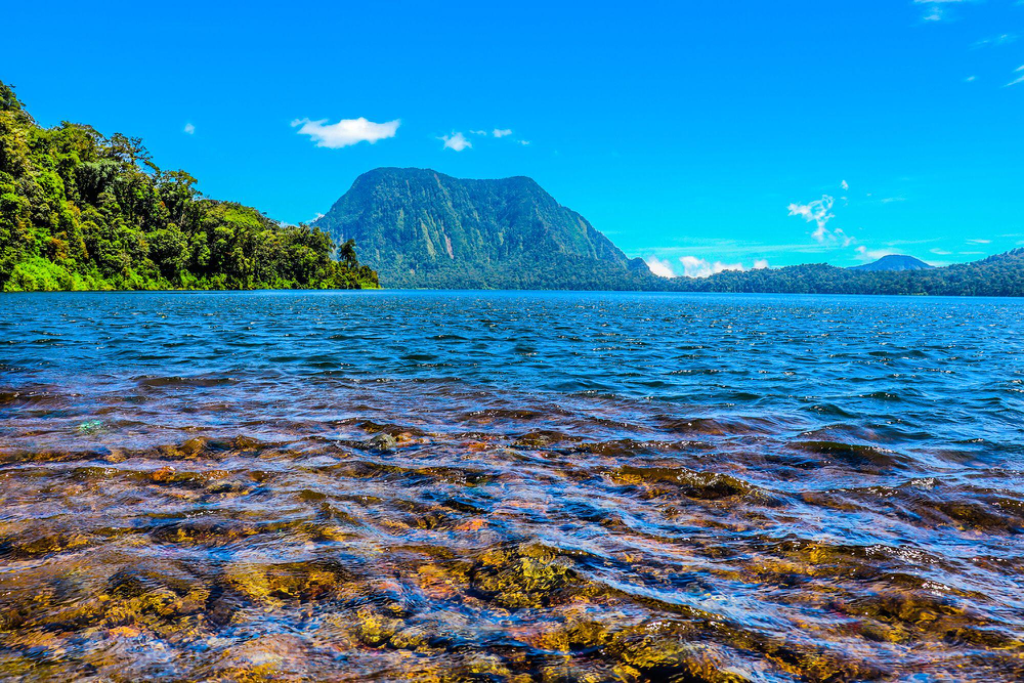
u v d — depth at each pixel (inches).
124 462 267.3
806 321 1895.9
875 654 125.8
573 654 123.3
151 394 436.1
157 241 4616.1
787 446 314.7
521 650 124.7
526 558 171.8
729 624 136.9
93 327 1053.2
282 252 6338.6
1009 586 160.6
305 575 159.0
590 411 404.2
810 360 740.7
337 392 463.2
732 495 235.9
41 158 4180.6
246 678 112.1
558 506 220.8
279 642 125.9
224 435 319.9
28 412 366.6
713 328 1421.0
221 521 198.1
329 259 7401.6
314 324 1288.1
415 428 344.8
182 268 4771.2
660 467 271.7
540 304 3494.1
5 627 129.3
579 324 1477.6
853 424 372.2
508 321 1563.7
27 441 298.5
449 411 398.3
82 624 131.2
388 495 229.8
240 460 275.3
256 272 5836.6
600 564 169.6
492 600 147.7
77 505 211.0
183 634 128.2
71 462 265.0
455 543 183.6
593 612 141.6
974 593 155.5
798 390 503.5
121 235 4256.9
